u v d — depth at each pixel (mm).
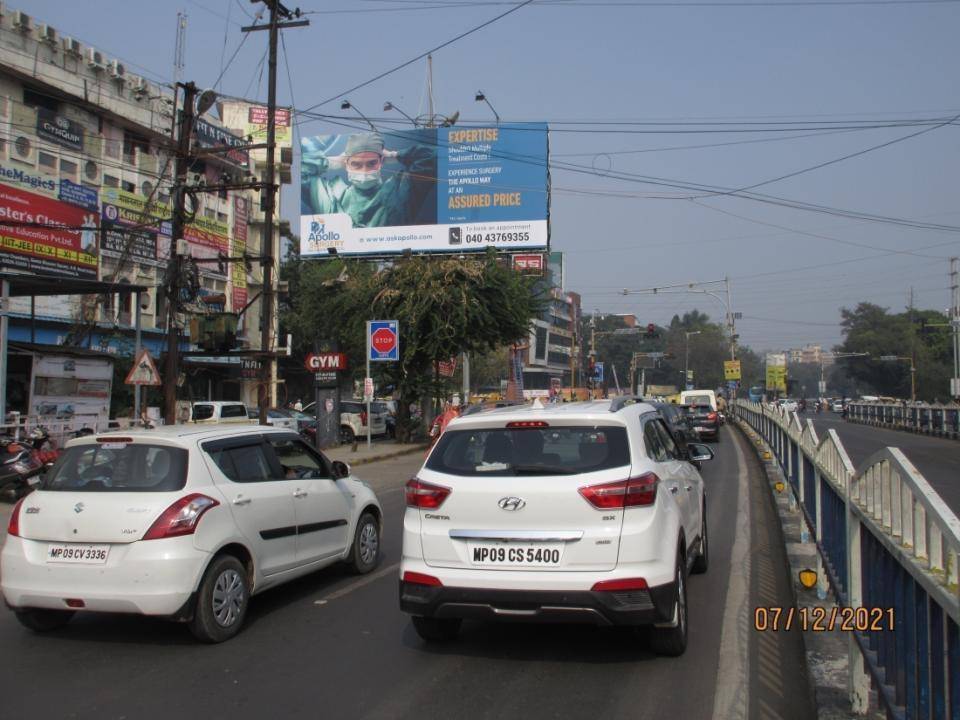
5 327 17375
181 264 18375
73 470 6426
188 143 18734
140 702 4973
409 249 31016
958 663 2842
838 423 50094
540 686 5152
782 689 5148
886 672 3893
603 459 5332
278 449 7582
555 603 5098
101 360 19953
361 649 5973
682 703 4836
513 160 33531
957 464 20062
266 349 18688
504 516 5254
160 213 31344
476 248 33656
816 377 163750
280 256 44844
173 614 5898
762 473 18422
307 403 47281
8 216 23922
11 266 23688
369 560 8625
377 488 17203
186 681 5348
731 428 43094
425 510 5480
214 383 37375
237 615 6359
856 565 4746
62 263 25719
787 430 12680
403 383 28906
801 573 6691
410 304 27734
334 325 30328
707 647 5934
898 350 92625
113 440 6500
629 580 5047
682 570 5723
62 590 5965
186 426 7184
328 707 4844
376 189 34625
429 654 5836
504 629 6438
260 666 5629
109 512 6023
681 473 6828
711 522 11727
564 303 96938
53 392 18672
